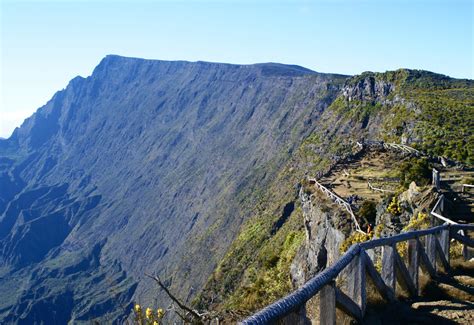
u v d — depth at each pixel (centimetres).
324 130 13888
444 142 5200
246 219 13300
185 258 14562
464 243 1245
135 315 994
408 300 930
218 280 6819
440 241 1189
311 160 12781
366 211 2512
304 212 3553
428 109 7750
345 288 829
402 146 4778
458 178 2736
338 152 11800
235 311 1136
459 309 873
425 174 2955
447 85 12206
